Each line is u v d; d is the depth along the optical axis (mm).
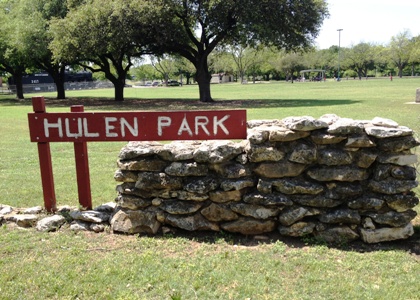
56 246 3893
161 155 4047
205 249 3783
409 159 3705
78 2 27703
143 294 3037
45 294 3051
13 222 4500
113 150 9250
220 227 4074
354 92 31219
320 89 39469
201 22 25500
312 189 3814
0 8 37062
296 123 3750
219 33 25312
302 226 3889
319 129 3814
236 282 3172
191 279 3234
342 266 3410
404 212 3768
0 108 24297
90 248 3855
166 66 79688
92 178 6684
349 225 3857
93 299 2992
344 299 2938
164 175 4031
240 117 4094
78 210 4555
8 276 3303
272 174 3875
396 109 15836
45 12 30953
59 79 35531
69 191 5953
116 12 22812
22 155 9055
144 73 97562
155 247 3854
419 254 3619
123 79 31219
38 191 6047
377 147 3758
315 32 25953
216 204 4016
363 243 3820
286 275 3287
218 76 94250
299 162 3826
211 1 22562
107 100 31406
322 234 3881
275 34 24031
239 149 3967
